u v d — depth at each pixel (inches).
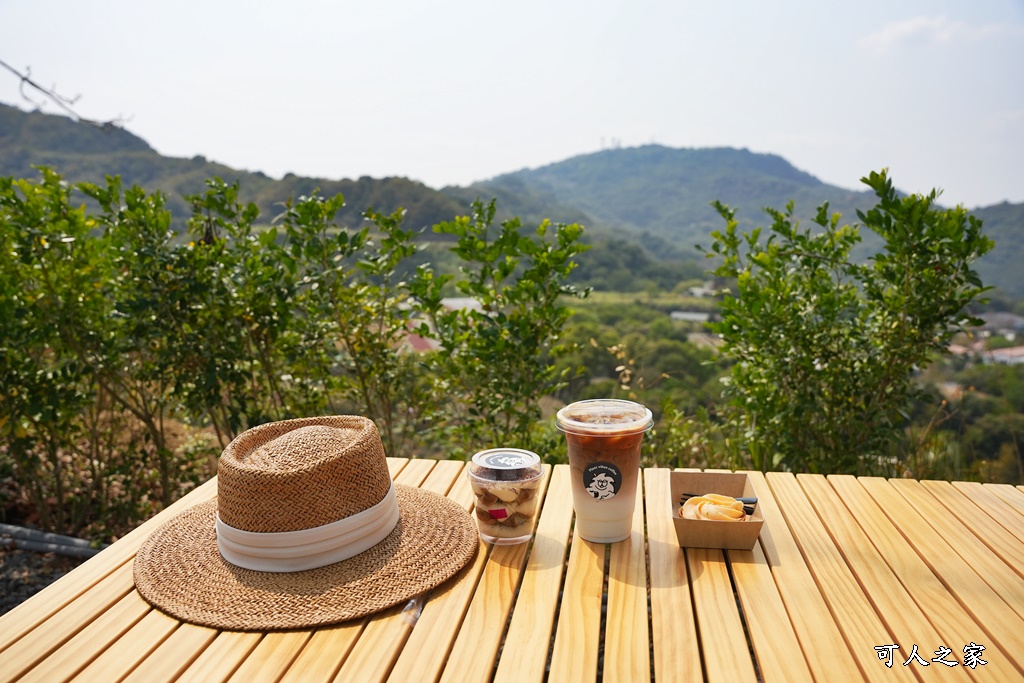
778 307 108.9
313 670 40.5
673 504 59.8
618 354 129.2
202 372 114.3
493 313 113.0
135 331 114.7
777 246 115.2
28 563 121.2
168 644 43.5
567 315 111.3
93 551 123.2
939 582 49.5
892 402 111.6
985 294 105.5
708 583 49.9
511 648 42.6
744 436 116.9
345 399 128.6
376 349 122.3
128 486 129.7
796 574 51.0
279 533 50.4
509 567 52.4
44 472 137.2
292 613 45.8
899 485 68.9
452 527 57.9
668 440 122.6
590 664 41.0
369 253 116.1
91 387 124.5
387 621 45.4
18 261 114.3
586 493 55.7
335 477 51.4
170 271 112.3
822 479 70.8
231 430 119.6
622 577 50.9
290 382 126.9
